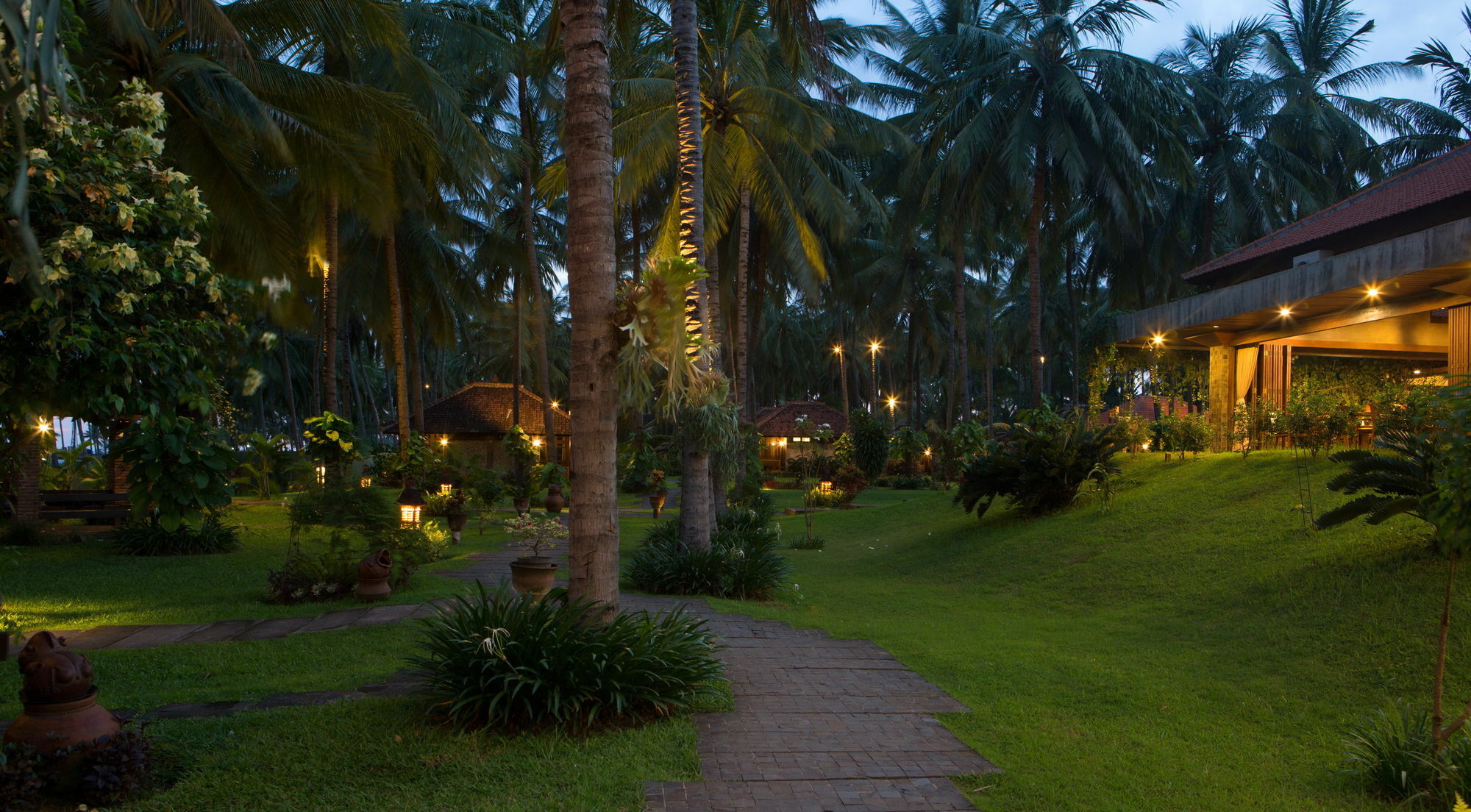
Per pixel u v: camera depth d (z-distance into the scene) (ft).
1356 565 27.09
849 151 110.63
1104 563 37.60
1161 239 115.65
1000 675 22.67
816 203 70.54
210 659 22.20
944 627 30.68
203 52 41.60
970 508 53.11
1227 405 61.16
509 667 16.47
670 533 45.27
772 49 76.84
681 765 14.83
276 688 19.29
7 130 13.16
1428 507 15.01
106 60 34.40
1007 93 83.10
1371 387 61.93
